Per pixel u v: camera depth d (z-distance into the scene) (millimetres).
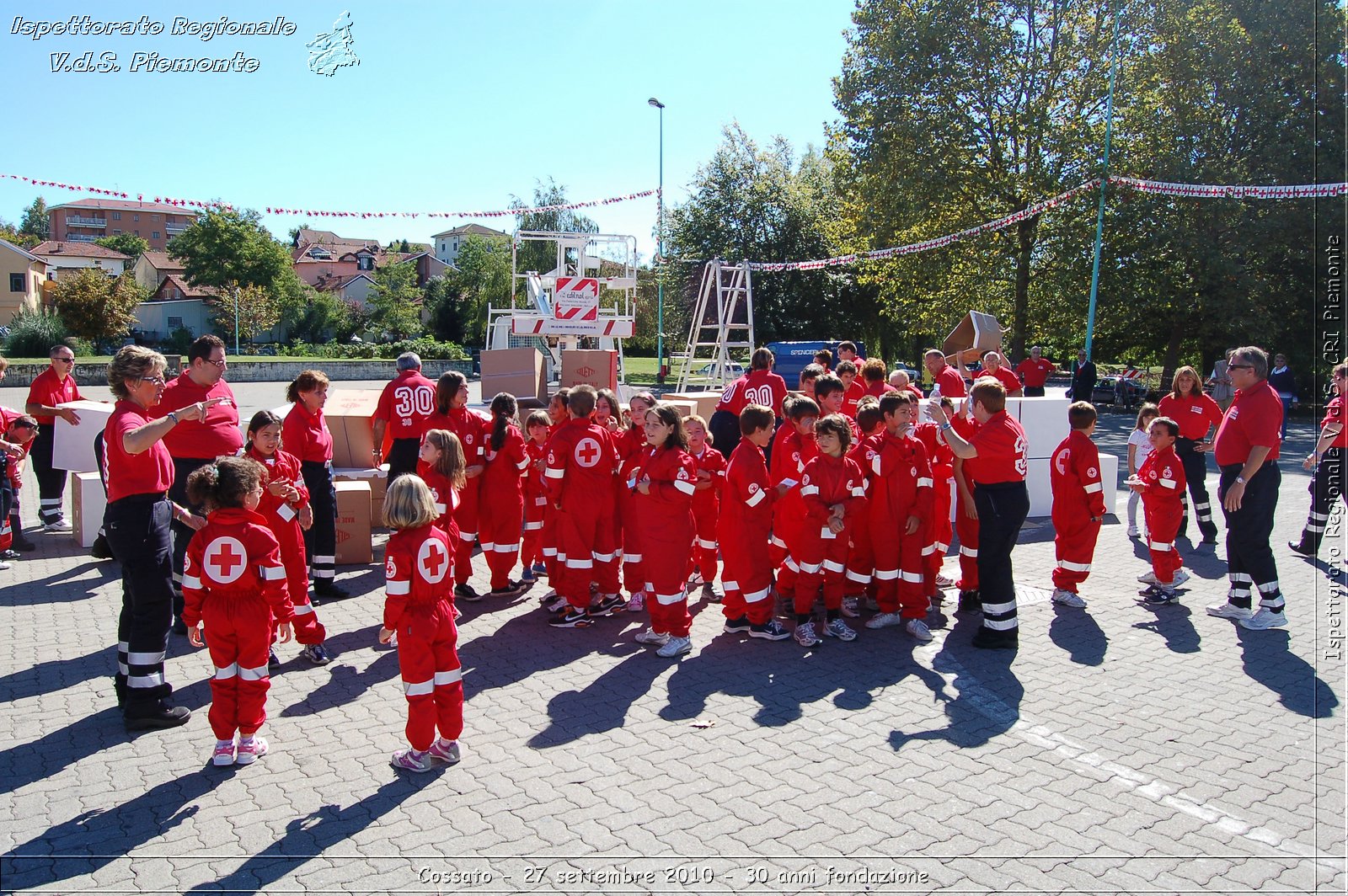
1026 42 27266
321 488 7195
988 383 6062
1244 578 6828
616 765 4457
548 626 6777
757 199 37594
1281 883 3471
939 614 7125
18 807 4039
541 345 16953
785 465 6801
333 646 6230
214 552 4340
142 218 104312
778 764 4477
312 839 3777
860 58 29000
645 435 6930
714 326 18531
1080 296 27438
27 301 49906
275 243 65312
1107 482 11016
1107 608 7203
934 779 4320
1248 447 6629
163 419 4703
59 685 5480
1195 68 25609
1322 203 24578
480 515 7312
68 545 8945
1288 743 4723
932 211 28312
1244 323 25859
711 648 6301
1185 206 25734
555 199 59375
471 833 3826
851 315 39219
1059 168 26641
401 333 62188
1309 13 24438
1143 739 4762
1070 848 3713
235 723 4473
